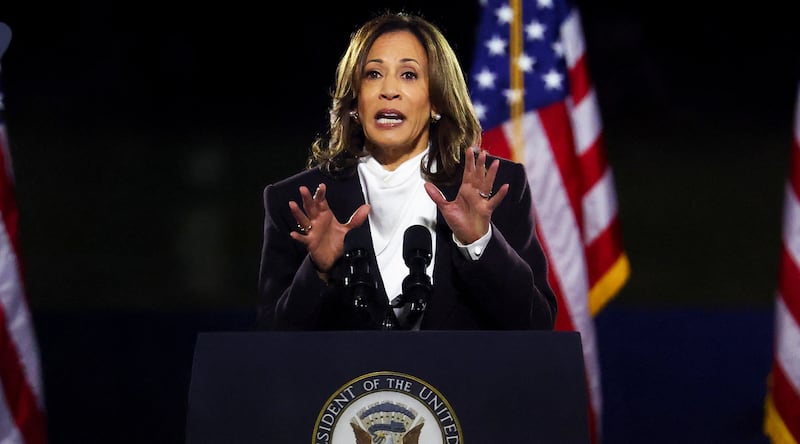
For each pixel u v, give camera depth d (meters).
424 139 9.12
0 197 13.18
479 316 8.54
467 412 6.68
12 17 33.69
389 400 6.69
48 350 19.42
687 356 18.88
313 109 34.06
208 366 6.78
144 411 17.73
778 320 13.27
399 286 8.49
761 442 16.84
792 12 34.78
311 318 8.00
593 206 14.04
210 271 28.22
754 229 31.55
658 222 31.69
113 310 22.02
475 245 7.92
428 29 9.09
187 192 32.34
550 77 14.04
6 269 13.10
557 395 6.74
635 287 28.05
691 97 34.72
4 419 12.93
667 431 17.19
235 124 33.84
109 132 33.53
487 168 9.18
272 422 6.66
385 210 8.80
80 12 34.00
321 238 7.90
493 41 14.15
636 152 33.94
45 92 33.75
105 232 30.08
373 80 8.88
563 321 13.53
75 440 16.98
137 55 34.09
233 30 34.03
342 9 33.94
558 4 14.23
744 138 34.12
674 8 34.69
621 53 34.31
